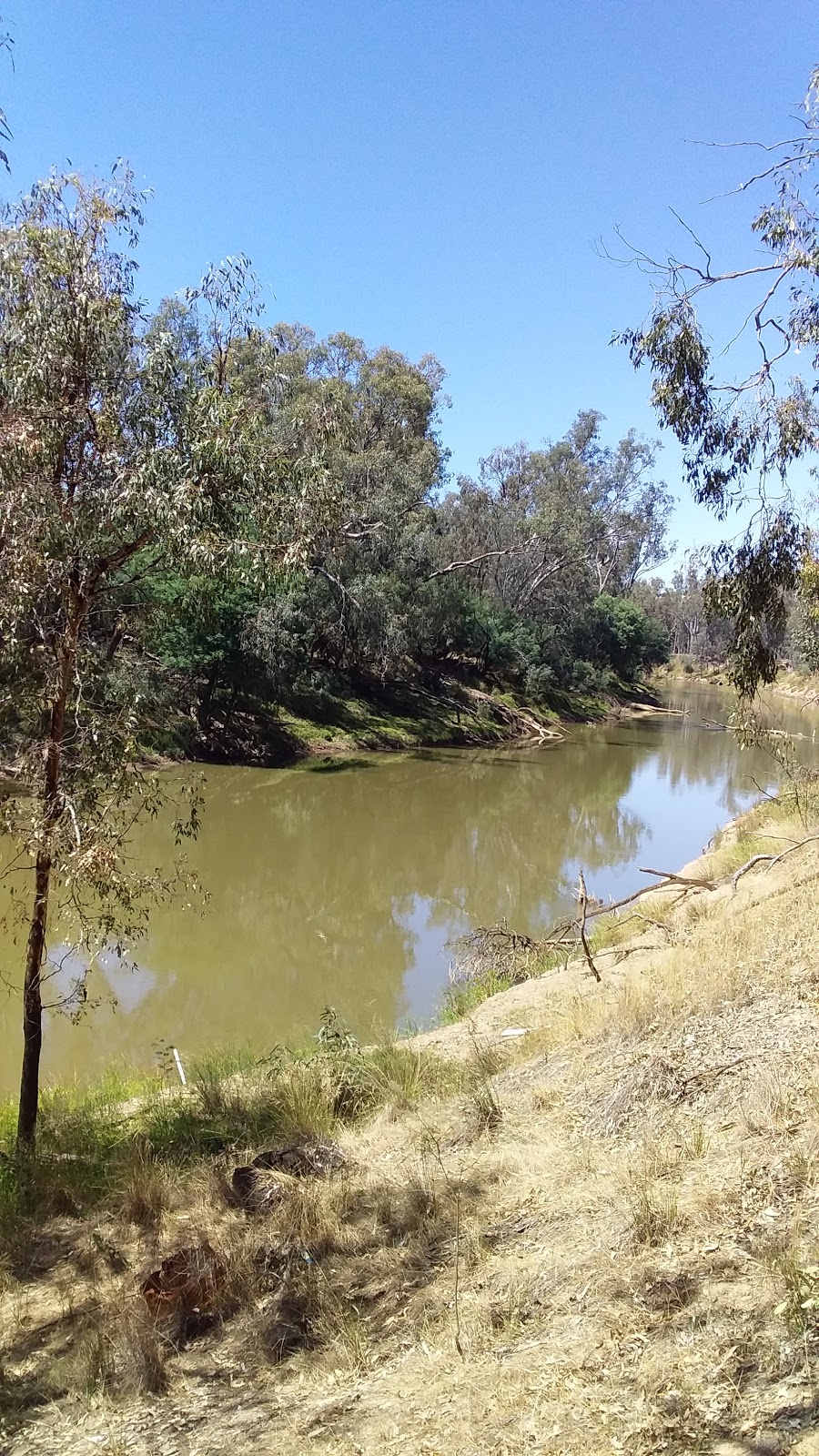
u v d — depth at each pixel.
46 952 7.61
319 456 6.82
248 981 12.89
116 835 6.44
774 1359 2.82
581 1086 5.64
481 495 51.66
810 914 7.47
